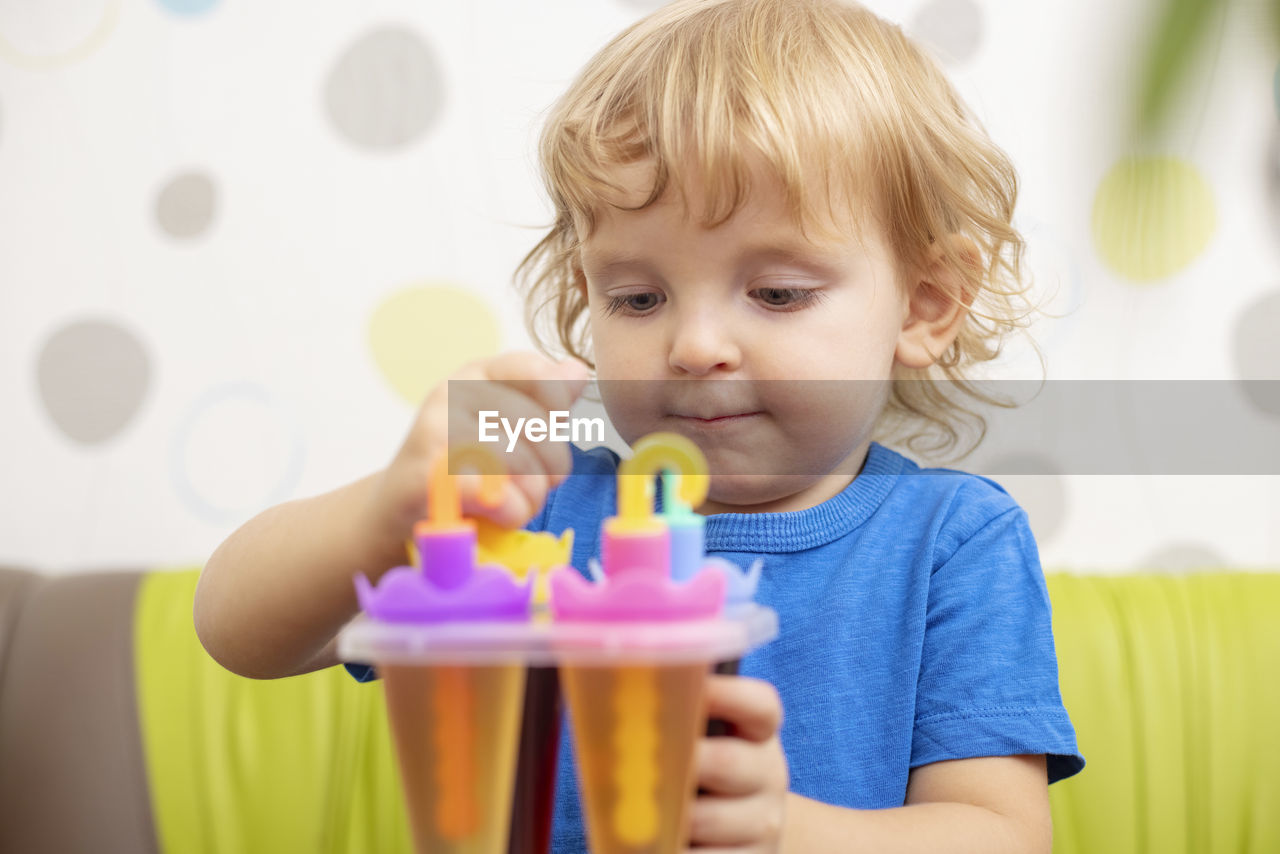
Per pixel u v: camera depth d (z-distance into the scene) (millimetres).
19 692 1080
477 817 308
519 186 1287
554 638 292
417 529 321
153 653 1084
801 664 683
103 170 1314
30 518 1311
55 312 1315
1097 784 999
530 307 1100
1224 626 1051
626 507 324
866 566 708
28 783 1052
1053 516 1228
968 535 709
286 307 1304
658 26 729
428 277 1297
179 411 1306
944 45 1226
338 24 1297
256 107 1303
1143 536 1234
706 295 615
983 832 568
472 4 1291
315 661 621
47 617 1109
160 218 1312
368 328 1299
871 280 661
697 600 306
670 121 617
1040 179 1213
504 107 1289
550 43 1287
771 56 660
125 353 1312
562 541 379
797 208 610
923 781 635
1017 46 1220
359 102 1299
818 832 512
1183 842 986
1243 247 1205
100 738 1058
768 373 616
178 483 1302
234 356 1305
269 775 1036
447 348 1294
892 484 758
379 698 1053
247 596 543
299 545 527
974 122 843
